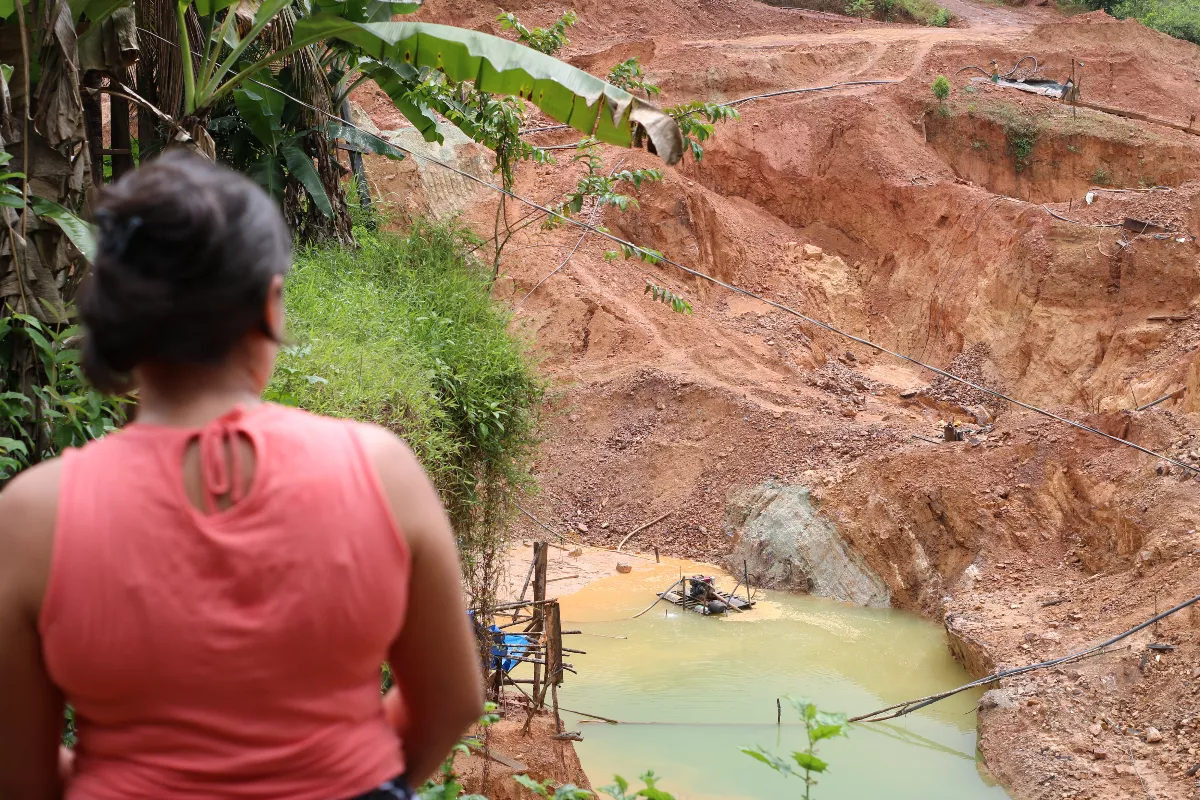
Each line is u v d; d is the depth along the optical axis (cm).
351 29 898
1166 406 2403
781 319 3027
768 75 3584
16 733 141
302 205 1505
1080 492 1962
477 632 1102
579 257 3002
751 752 243
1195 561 1559
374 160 2833
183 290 138
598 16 4009
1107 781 1270
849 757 1434
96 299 140
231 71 1231
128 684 134
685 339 2864
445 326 1141
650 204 3123
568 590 2100
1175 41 3978
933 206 3253
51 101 594
